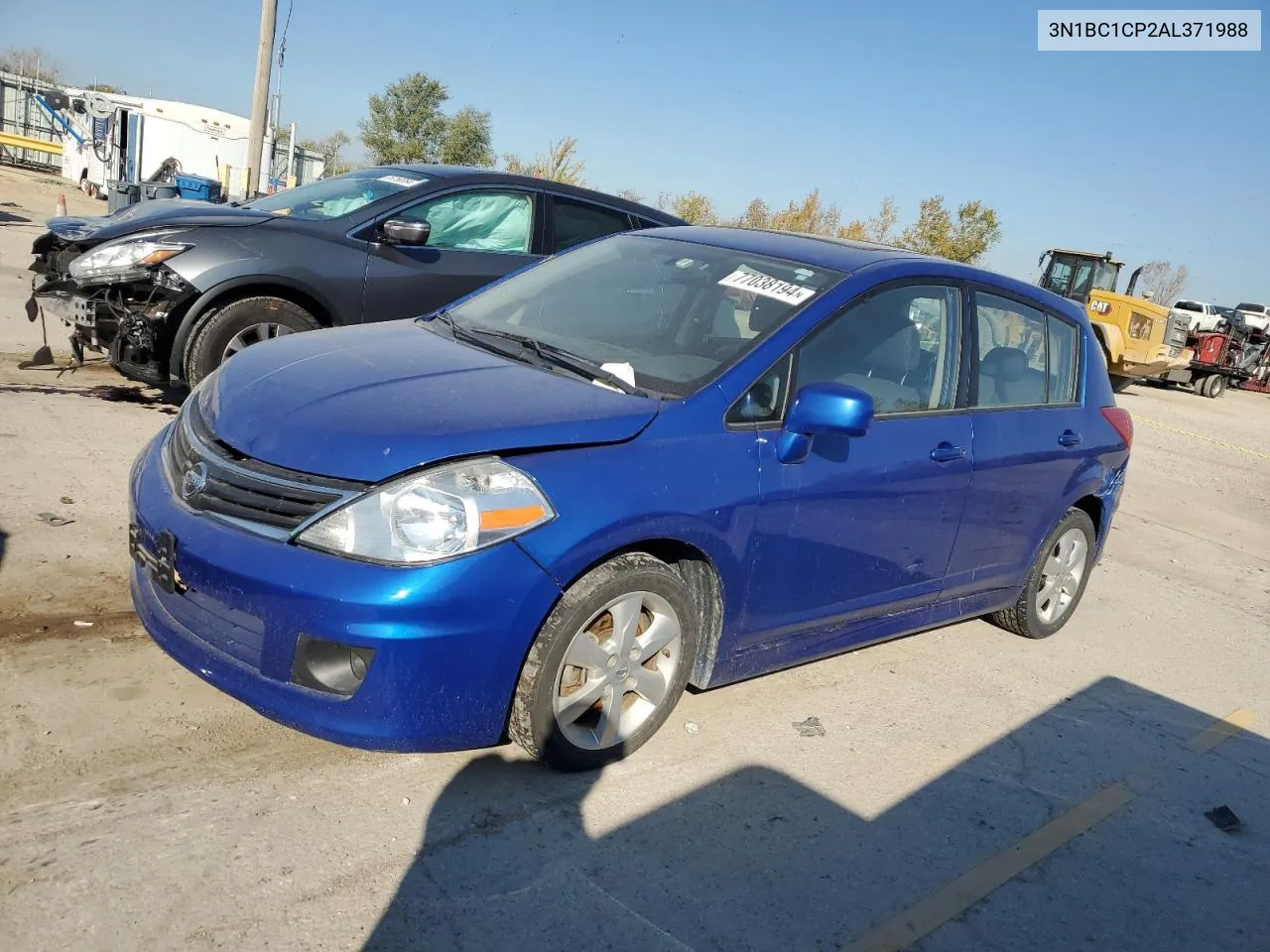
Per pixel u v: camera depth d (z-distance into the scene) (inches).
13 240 566.6
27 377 270.4
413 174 276.1
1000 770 154.4
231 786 117.3
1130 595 257.1
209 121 1094.4
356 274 251.8
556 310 163.0
